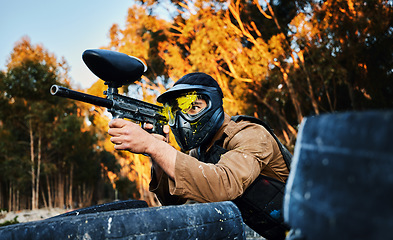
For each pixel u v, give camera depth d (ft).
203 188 3.77
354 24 38.81
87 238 2.34
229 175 3.86
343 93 44.34
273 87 46.21
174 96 4.78
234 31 48.75
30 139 58.54
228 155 4.13
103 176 67.00
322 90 45.57
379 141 0.98
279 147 4.49
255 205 4.22
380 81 39.55
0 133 55.26
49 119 58.03
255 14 49.44
